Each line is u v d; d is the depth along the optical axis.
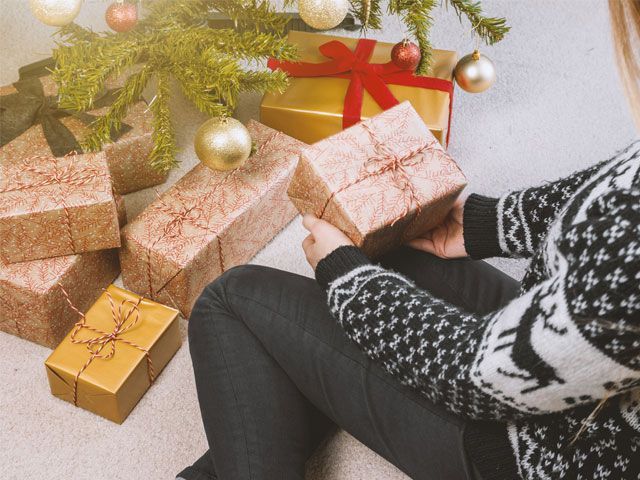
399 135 1.06
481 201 0.99
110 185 1.19
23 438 1.17
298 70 1.50
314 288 0.94
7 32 1.76
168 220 1.27
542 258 0.67
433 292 1.04
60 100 1.19
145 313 1.22
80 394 1.17
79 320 1.30
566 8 1.96
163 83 1.26
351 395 0.84
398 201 1.00
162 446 1.18
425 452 0.79
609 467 0.62
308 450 0.96
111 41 1.22
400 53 1.40
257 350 0.94
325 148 1.03
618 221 0.52
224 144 1.21
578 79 1.80
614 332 0.51
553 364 0.55
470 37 1.87
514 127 1.69
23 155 1.30
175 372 1.27
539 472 0.66
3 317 1.25
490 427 0.71
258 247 1.42
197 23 1.52
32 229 1.16
